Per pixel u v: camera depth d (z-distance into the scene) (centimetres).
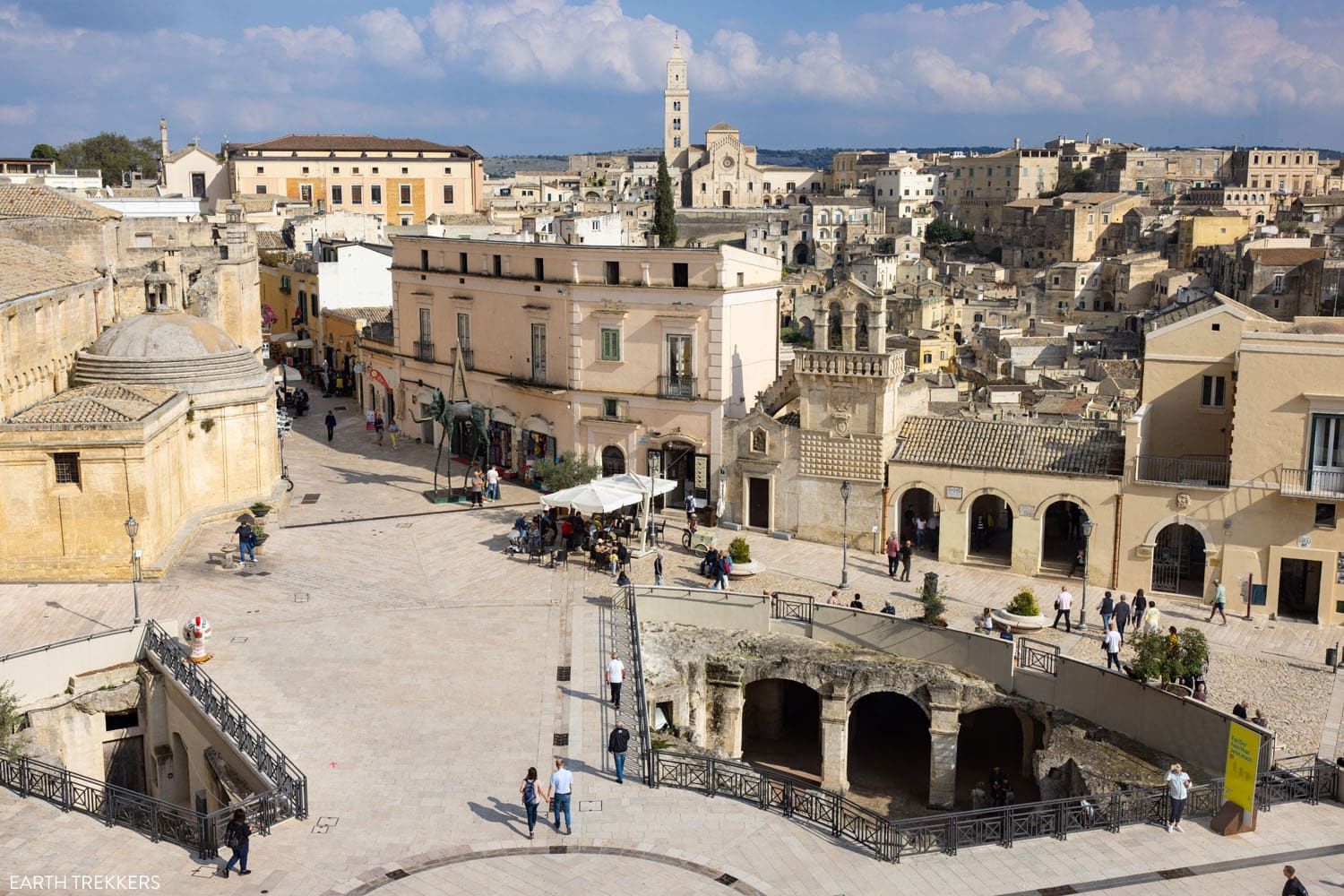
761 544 5719
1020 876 2983
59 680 4003
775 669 4541
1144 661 3925
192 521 5541
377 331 8538
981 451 5406
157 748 4188
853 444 5553
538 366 6662
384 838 3091
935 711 4347
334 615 4691
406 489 6600
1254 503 4822
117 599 4725
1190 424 5247
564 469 5822
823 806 3244
